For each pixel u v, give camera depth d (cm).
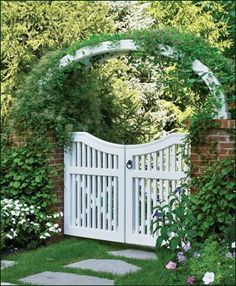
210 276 573
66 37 1038
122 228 747
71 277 614
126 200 744
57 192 790
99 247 744
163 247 699
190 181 688
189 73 693
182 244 663
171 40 700
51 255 701
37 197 766
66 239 791
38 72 795
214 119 671
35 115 778
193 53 688
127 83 1161
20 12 1026
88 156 778
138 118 1066
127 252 720
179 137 705
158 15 1242
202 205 670
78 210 789
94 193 776
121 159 747
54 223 780
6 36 1019
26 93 791
